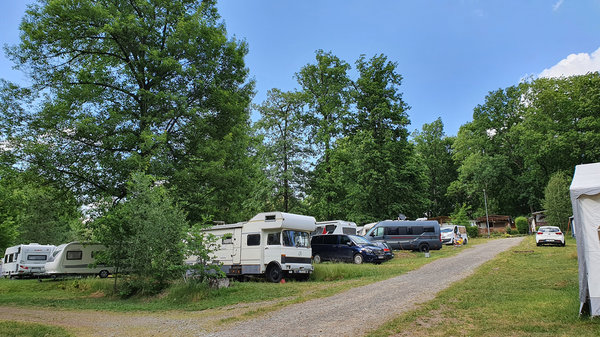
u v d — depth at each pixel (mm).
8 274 31000
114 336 8383
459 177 64938
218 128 22438
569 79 51406
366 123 42656
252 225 17875
